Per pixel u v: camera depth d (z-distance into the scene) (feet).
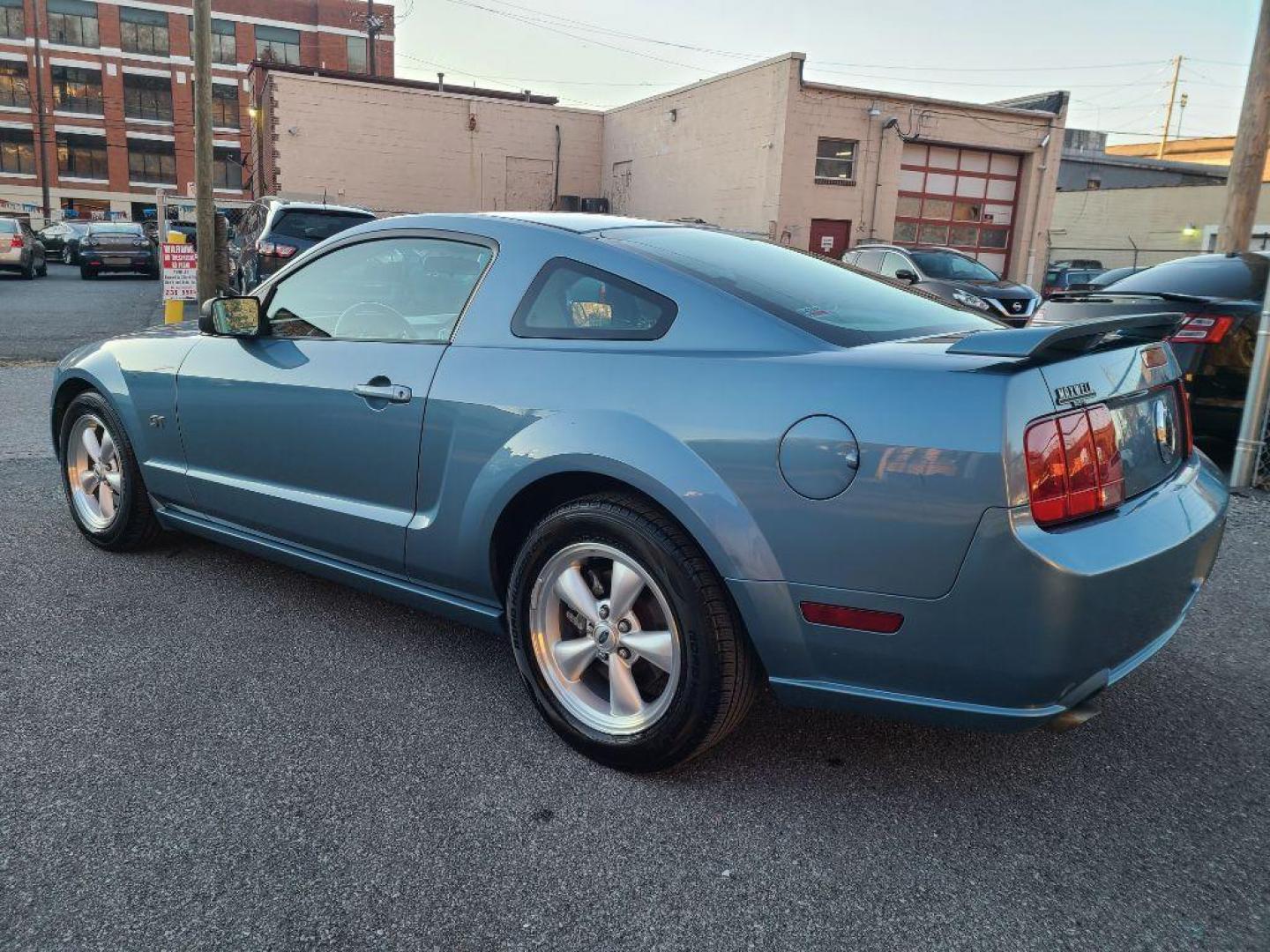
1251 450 19.03
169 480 12.44
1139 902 6.74
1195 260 22.30
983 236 77.97
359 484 10.08
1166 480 8.11
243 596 12.31
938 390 6.73
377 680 10.02
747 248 9.96
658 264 8.53
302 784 8.00
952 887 6.87
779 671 7.50
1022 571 6.47
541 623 8.68
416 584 10.02
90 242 79.05
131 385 12.69
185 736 8.73
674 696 7.73
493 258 9.52
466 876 6.86
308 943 6.15
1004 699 6.84
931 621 6.77
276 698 9.54
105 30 164.66
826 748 8.81
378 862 6.99
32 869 6.79
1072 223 118.62
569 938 6.26
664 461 7.57
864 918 6.52
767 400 7.30
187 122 172.45
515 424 8.59
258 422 11.01
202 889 6.63
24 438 21.29
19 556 13.58
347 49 177.27
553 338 8.77
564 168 89.92
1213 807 7.97
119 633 11.05
